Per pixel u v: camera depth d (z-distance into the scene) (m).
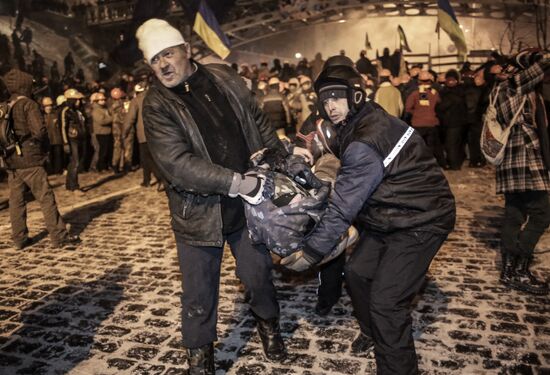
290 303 3.65
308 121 3.15
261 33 35.84
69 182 9.20
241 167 2.49
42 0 26.00
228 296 3.80
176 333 3.25
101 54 28.95
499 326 3.15
